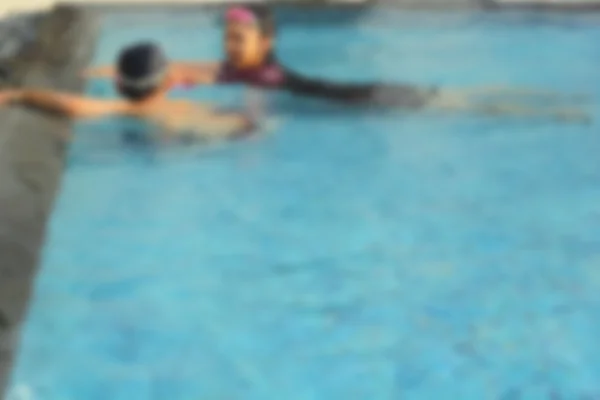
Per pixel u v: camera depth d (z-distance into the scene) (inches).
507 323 344.5
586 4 717.9
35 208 414.3
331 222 416.2
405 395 303.3
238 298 358.0
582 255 390.9
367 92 546.6
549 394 304.5
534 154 483.5
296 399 300.7
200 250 391.5
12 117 476.7
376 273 376.2
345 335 336.2
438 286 367.9
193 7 709.9
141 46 506.0
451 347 330.0
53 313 346.0
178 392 303.9
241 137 495.2
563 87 571.5
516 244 400.2
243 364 319.0
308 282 369.7
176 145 484.7
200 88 546.9
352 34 673.6
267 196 437.4
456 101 546.6
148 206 425.7
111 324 340.5
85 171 454.9
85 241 396.2
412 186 449.1
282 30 679.1
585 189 448.8
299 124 512.1
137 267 378.3
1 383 306.0
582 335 337.1
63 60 592.1
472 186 450.3
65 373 313.0
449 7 719.7
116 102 509.4
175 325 340.5
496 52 633.6
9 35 620.7
